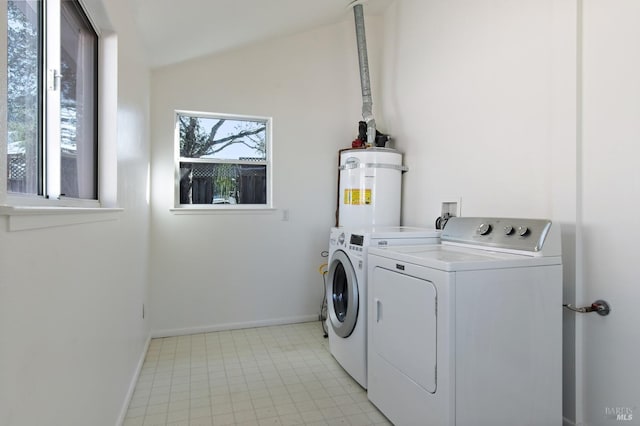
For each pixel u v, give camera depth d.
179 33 2.54
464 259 1.56
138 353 2.39
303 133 3.52
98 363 1.42
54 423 0.99
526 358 1.58
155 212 3.08
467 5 2.49
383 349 1.90
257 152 3.45
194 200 3.26
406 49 3.22
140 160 2.48
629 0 1.53
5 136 0.77
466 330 1.46
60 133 1.28
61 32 1.34
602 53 1.64
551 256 1.63
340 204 3.31
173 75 3.11
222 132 3.35
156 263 3.08
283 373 2.41
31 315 0.85
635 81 1.52
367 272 2.13
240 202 3.40
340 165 3.35
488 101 2.30
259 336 3.11
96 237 1.39
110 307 1.61
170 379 2.32
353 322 2.24
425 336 1.57
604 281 1.63
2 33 0.75
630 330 1.54
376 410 1.98
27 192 1.10
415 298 1.64
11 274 0.75
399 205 3.19
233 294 3.30
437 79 2.80
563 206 1.78
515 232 1.78
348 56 3.65
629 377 1.54
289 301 3.48
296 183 3.49
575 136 1.73
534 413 1.59
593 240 1.68
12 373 0.76
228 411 1.96
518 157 2.08
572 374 1.74
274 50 3.41
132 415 1.92
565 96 1.77
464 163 2.51
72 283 1.13
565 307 1.74
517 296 1.56
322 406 2.02
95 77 1.72
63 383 1.05
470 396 1.47
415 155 3.08
